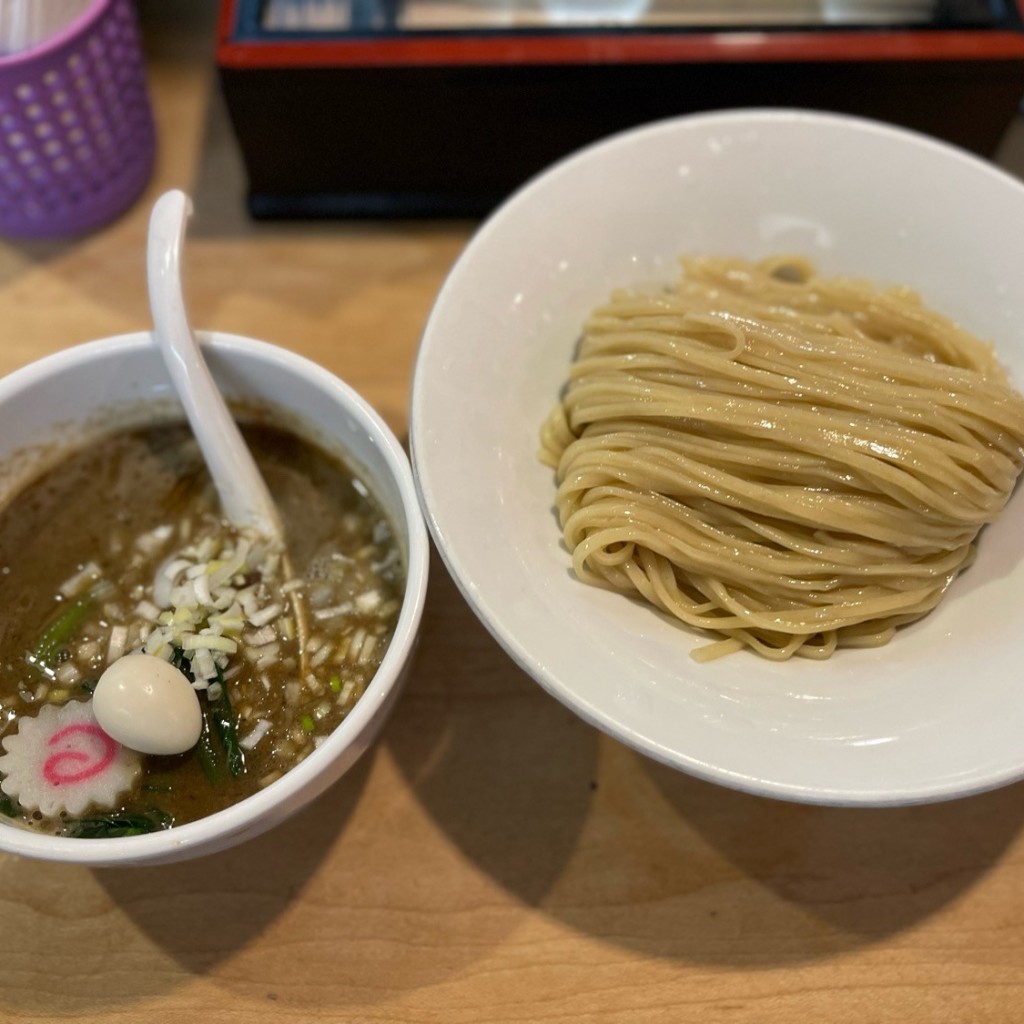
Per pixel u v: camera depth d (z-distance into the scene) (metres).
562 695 0.29
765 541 0.36
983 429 0.35
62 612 0.34
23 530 0.35
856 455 0.34
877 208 0.40
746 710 0.31
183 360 0.33
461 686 0.37
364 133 0.45
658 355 0.37
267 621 0.34
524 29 0.43
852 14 0.45
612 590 0.35
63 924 0.33
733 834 0.35
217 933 0.33
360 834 0.35
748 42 0.43
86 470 0.37
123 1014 0.32
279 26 0.44
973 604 0.34
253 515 0.35
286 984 0.32
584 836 0.35
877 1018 0.32
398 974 0.33
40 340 0.44
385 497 0.35
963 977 0.33
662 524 0.35
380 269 0.47
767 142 0.40
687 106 0.45
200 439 0.34
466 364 0.35
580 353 0.39
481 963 0.33
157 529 0.36
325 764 0.28
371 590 0.35
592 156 0.39
